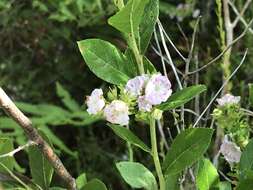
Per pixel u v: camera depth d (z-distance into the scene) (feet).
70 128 1.96
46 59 2.07
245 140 0.72
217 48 1.58
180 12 1.73
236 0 1.58
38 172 0.64
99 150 1.86
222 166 1.11
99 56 0.61
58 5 1.99
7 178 0.61
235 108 0.73
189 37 1.74
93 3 1.92
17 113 0.56
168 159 0.62
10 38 2.09
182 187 0.78
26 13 2.07
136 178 0.63
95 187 0.60
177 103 0.59
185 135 0.62
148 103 0.58
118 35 1.94
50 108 1.78
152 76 0.58
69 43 2.04
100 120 1.91
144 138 1.65
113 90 0.61
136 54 0.61
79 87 2.04
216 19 1.61
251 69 1.55
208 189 0.68
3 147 0.63
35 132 0.57
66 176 0.59
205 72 1.56
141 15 0.58
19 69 2.08
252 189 0.63
